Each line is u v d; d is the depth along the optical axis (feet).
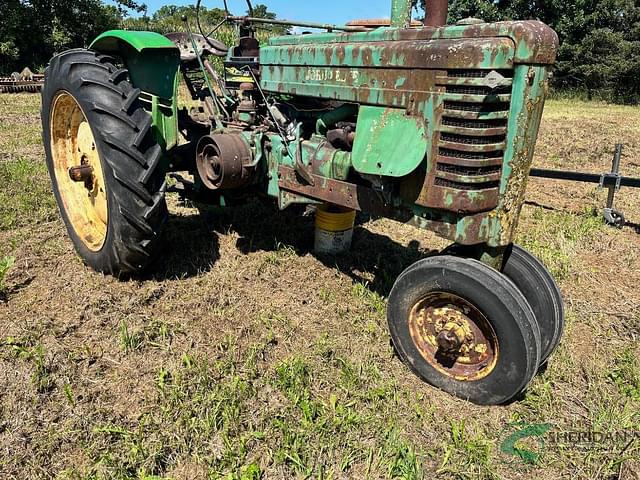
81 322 10.61
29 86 49.26
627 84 78.89
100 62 11.76
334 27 12.19
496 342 8.54
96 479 7.12
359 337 10.71
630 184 17.56
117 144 10.71
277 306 11.64
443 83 8.46
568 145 31.86
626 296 13.12
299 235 15.42
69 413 8.29
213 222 15.85
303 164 11.37
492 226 8.84
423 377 9.53
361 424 8.32
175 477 7.31
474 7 87.40
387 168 8.75
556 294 9.98
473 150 8.34
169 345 10.05
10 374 9.00
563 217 18.53
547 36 7.98
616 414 8.75
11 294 11.53
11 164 20.56
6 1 74.28
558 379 9.82
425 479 7.48
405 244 15.53
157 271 12.78
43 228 15.05
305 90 11.05
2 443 7.66
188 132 14.97
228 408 8.36
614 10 81.05
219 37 40.83
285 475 7.43
